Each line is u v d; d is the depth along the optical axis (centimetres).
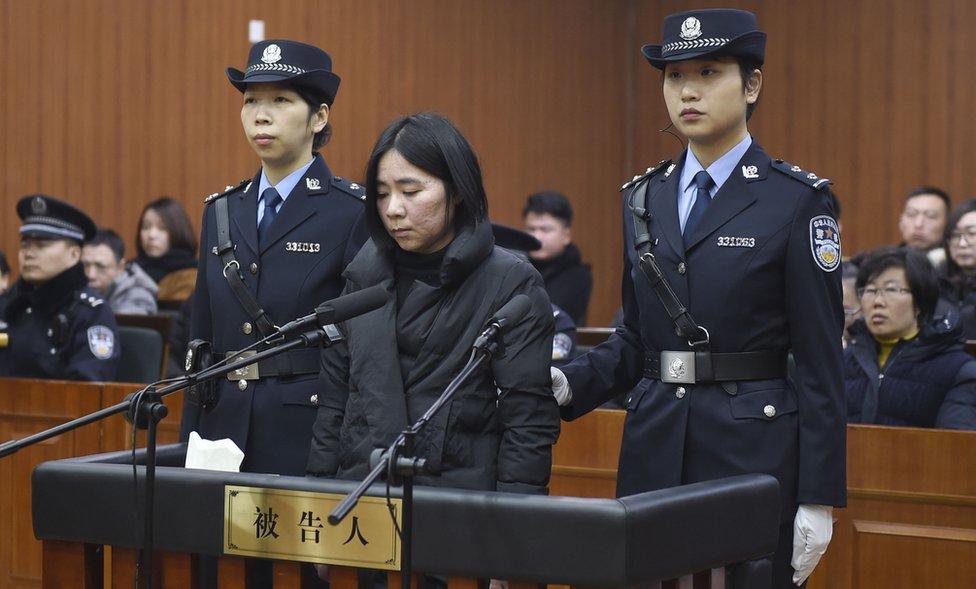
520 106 1423
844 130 1348
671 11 1495
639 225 403
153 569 336
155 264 947
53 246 667
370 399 352
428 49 1330
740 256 385
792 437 383
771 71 1401
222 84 1165
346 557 313
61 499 341
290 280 435
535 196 884
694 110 387
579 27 1479
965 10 1269
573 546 292
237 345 436
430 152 349
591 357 412
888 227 1319
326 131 460
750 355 386
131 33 1104
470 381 349
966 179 1270
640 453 396
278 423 429
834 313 386
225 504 324
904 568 483
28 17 1043
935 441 480
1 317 717
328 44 1239
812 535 379
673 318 388
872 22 1329
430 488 308
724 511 321
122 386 606
